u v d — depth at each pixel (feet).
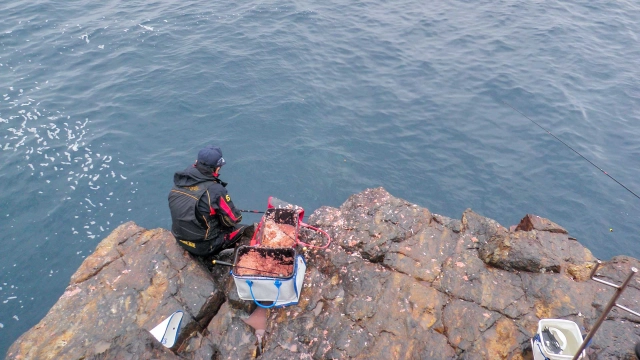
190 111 35.88
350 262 17.02
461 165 31.48
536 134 34.37
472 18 53.21
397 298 15.53
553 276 15.72
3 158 30.45
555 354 12.54
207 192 16.06
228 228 17.83
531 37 48.67
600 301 14.73
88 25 48.62
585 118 36.04
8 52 43.19
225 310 15.94
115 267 16.94
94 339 14.44
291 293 15.58
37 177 29.25
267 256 16.19
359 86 39.93
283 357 14.24
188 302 15.65
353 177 30.27
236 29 48.34
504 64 43.32
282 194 28.86
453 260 16.76
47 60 42.29
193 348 14.69
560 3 58.03
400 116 36.17
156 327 14.51
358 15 53.16
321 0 56.49
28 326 21.53
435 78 41.16
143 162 30.91
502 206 28.45
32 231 25.91
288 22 50.39
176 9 52.80
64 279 23.59
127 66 41.60
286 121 35.04
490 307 14.99
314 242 18.16
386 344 14.25
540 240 16.78
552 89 39.58
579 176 30.58
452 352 13.93
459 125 35.22
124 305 15.52
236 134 33.58
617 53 46.03
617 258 16.35
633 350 13.21
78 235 25.84
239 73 40.75
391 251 17.17
